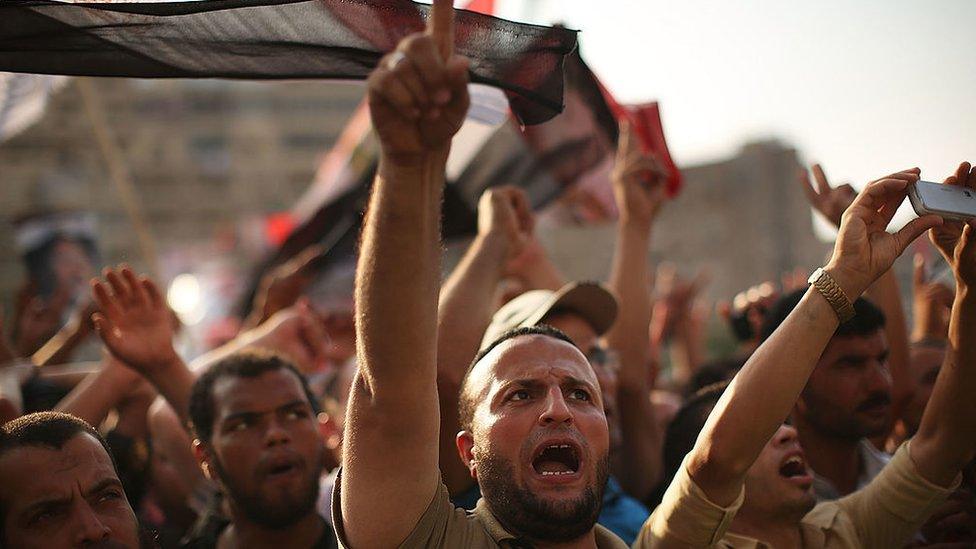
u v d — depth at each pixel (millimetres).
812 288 2771
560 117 5043
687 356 7469
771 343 2748
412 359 2338
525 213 4230
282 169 37156
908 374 4410
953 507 3686
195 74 2830
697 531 2797
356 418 2486
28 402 4602
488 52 2809
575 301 4008
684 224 32188
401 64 1997
